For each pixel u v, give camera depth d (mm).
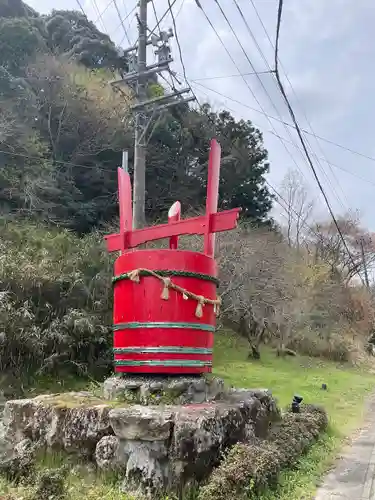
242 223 24344
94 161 26375
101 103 26172
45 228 18438
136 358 5961
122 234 6789
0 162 21000
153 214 26766
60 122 25516
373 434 10000
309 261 27406
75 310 12969
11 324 11750
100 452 5254
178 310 5926
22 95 24156
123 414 5180
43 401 6121
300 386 15945
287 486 5816
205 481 5074
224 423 5539
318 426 8789
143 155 13430
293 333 24594
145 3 13648
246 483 5000
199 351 6066
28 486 5180
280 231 31516
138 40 13711
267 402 7551
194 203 27656
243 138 30641
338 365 24812
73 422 5547
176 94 13477
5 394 11141
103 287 14047
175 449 4965
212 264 6379
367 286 36000
